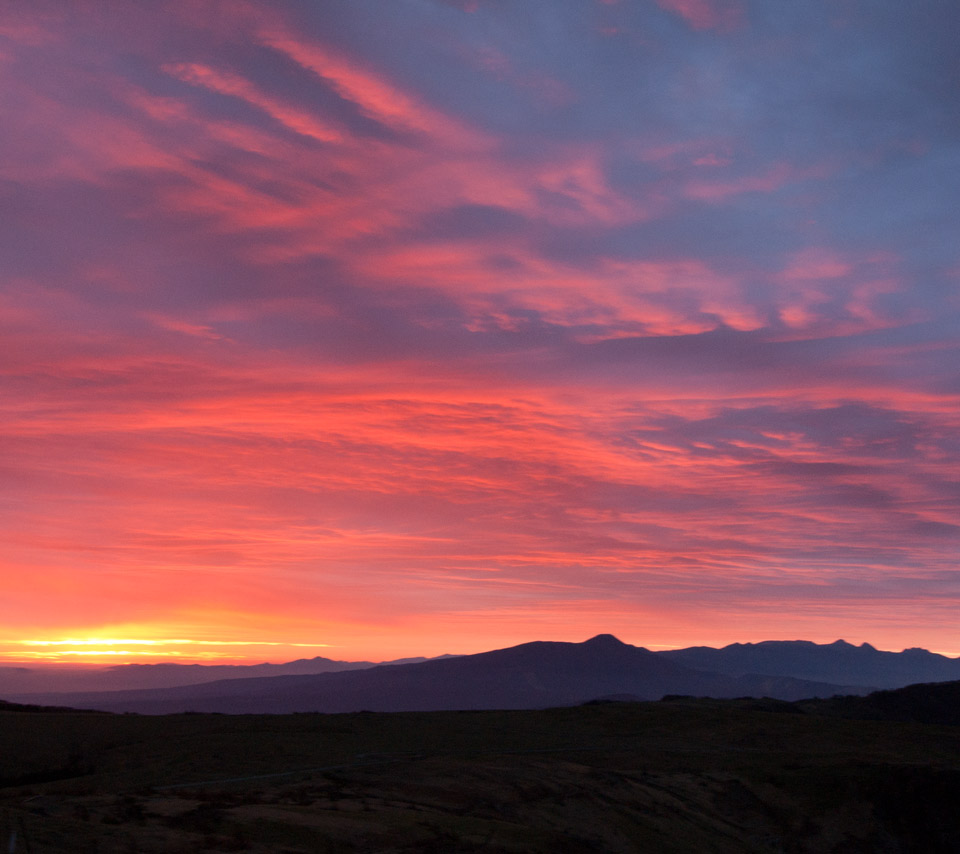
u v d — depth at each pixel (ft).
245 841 55.01
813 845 91.66
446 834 64.59
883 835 94.99
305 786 75.72
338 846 57.67
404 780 81.66
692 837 84.38
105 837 51.29
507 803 79.05
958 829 96.12
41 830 50.62
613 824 80.53
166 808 60.39
